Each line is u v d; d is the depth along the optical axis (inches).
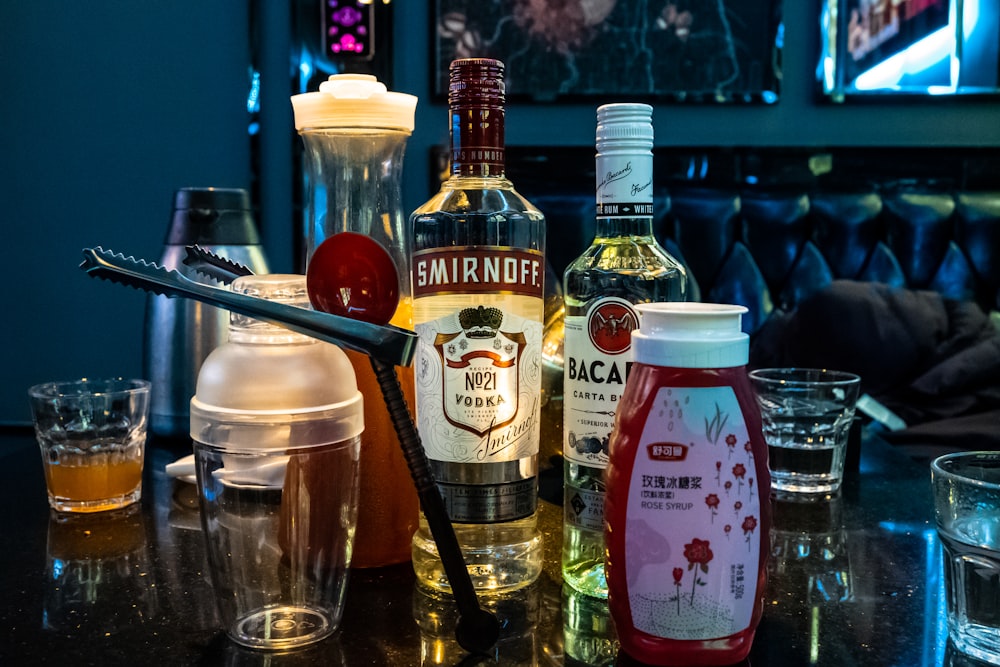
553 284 26.0
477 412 18.8
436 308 18.8
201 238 35.0
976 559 16.6
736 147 87.5
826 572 21.4
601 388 18.9
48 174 90.9
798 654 16.8
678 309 15.2
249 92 89.2
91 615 18.8
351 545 17.6
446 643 17.1
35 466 33.5
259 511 16.7
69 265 91.8
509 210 19.6
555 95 90.6
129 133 90.5
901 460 33.6
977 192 84.9
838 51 89.4
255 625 17.1
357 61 88.6
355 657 16.5
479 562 19.8
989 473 18.3
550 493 26.6
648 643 15.6
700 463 14.9
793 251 82.8
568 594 19.7
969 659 16.6
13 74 89.7
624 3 89.6
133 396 27.2
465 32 89.6
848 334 63.5
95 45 89.4
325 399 16.5
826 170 87.3
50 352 92.8
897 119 91.1
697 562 15.1
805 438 28.8
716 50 90.1
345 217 20.2
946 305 67.9
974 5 88.7
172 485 29.9
